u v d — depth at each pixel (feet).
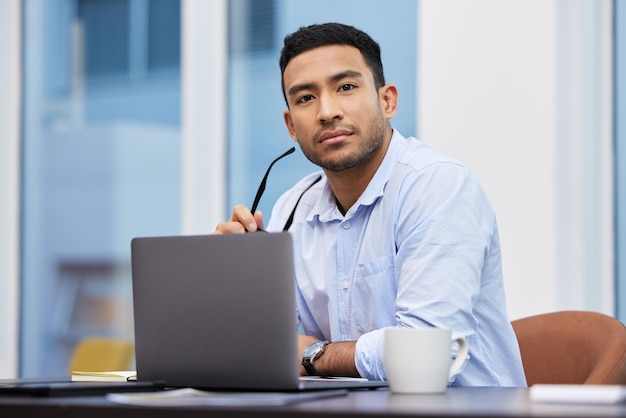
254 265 5.67
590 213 11.57
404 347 5.48
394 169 7.94
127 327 15.74
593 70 11.61
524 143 11.58
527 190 11.54
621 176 11.51
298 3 14.25
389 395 5.31
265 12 14.62
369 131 7.79
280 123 14.44
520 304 11.53
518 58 11.67
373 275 7.84
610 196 11.52
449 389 5.94
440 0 12.24
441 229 7.34
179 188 15.26
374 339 6.84
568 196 11.60
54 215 16.56
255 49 14.73
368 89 7.82
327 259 8.24
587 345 8.12
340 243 8.14
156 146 15.51
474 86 11.96
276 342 5.58
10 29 16.88
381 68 8.16
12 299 16.65
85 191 16.26
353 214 8.02
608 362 7.61
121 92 15.92
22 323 16.75
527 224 11.52
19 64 16.88
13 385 5.65
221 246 5.81
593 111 11.60
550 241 11.36
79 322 16.24
